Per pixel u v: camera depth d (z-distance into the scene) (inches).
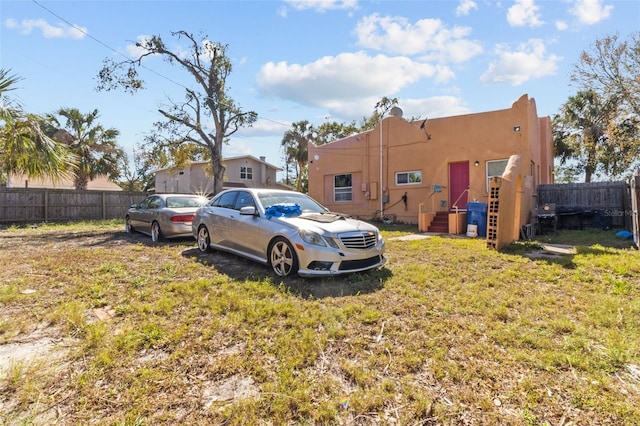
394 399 84.7
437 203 513.7
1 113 282.0
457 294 164.2
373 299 155.9
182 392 87.1
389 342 114.5
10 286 170.1
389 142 563.8
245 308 142.3
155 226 343.0
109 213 748.0
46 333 120.1
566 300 154.3
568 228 475.5
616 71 610.5
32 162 299.4
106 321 129.9
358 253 190.2
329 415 78.3
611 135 656.4
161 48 681.0
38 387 88.0
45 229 506.0
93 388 88.0
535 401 83.0
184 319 131.7
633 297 155.9
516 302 152.2
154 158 749.3
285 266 196.2
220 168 765.3
